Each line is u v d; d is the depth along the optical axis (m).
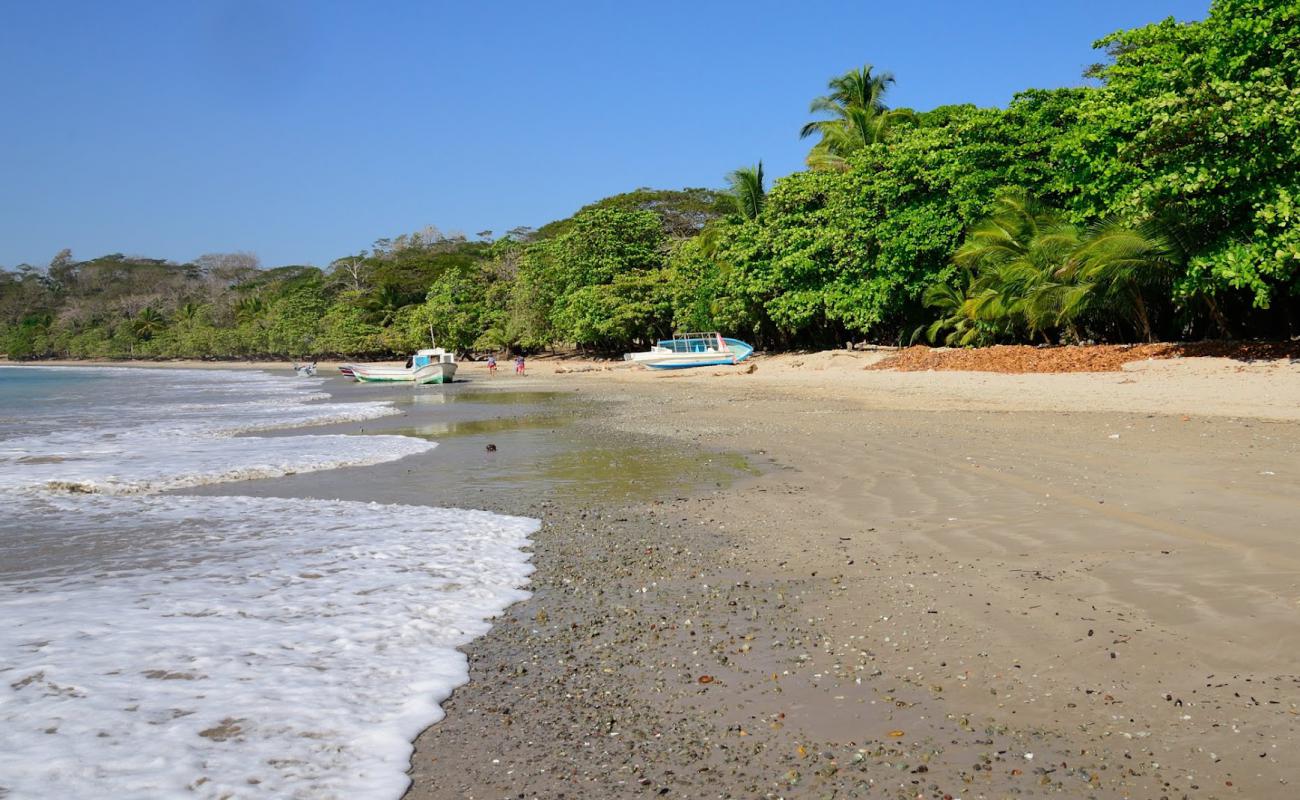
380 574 7.61
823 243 38.19
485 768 4.08
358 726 4.52
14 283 175.25
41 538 9.41
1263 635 4.91
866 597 6.31
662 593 6.77
